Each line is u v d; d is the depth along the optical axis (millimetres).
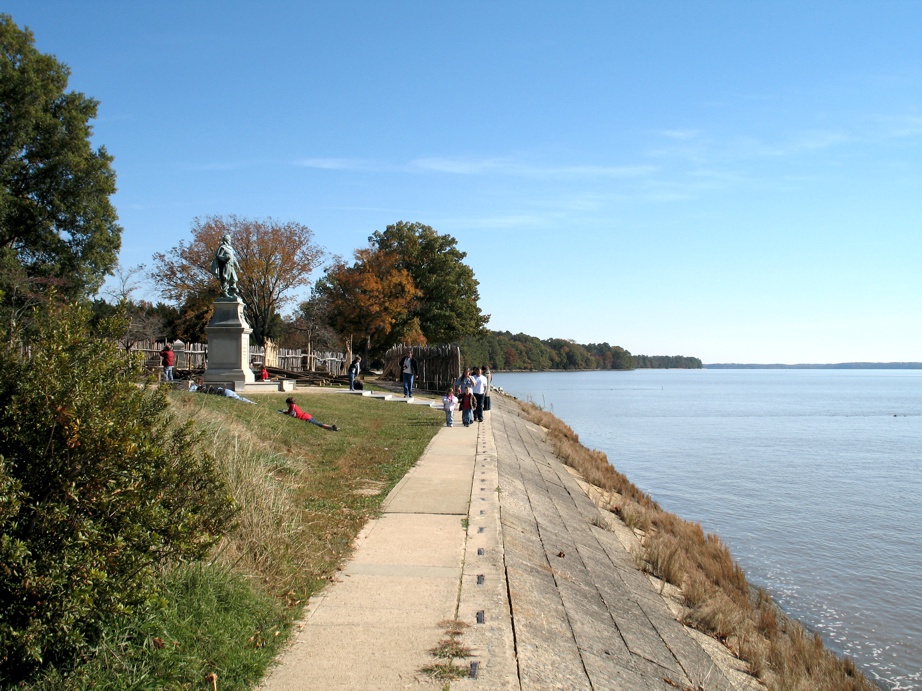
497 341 186375
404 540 8688
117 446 4504
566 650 6418
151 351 32344
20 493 4137
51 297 5004
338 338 64750
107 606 4352
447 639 5859
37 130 32594
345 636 5879
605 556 11312
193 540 5008
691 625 9391
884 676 10195
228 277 24109
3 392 4473
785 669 8570
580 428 47219
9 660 4188
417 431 19172
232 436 11695
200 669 4914
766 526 18828
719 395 104000
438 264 62750
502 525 9758
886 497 22891
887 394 116062
